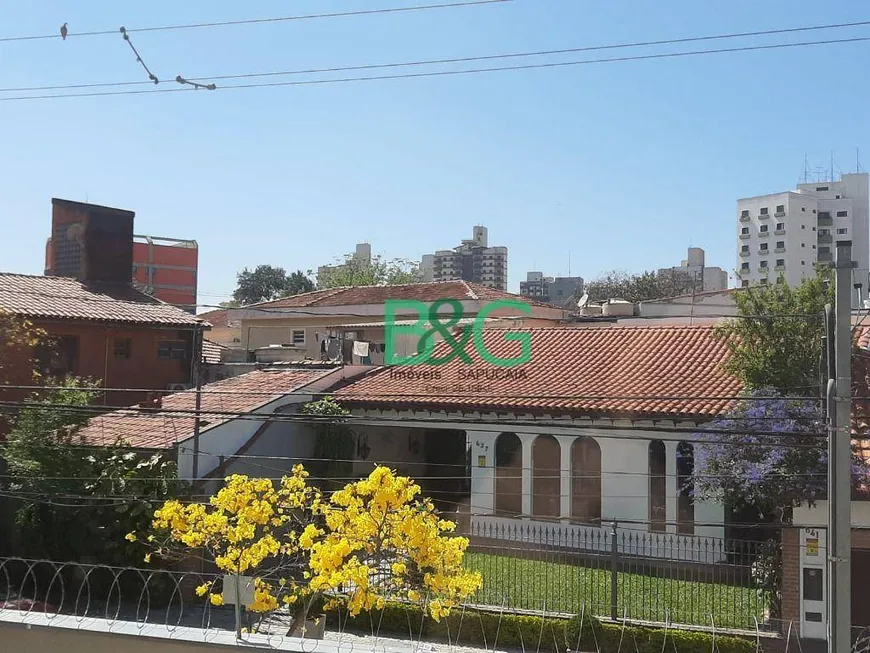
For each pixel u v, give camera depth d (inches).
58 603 721.6
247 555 418.9
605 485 871.1
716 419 740.7
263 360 1417.3
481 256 4557.1
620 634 611.8
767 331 740.7
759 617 646.5
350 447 1005.8
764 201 3789.4
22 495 764.6
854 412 731.4
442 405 929.5
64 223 1293.1
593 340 1039.6
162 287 2204.7
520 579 727.1
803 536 614.2
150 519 743.1
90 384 961.5
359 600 404.5
